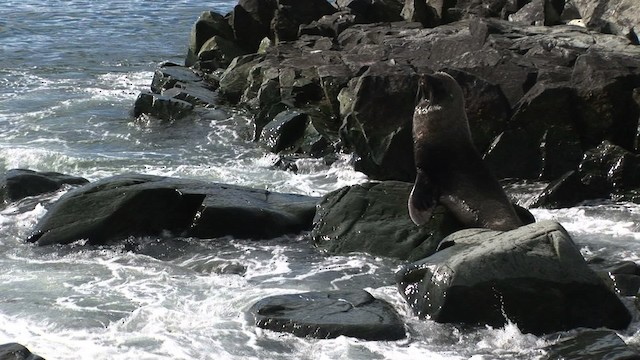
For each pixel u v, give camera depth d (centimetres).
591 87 4169
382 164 4212
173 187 3497
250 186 4144
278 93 5316
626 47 4878
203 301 2836
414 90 4244
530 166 4159
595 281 2605
